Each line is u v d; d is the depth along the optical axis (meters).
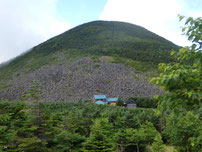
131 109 36.72
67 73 113.31
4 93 90.62
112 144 14.13
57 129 13.64
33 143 10.52
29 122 11.87
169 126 15.29
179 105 3.08
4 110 14.15
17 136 11.11
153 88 94.06
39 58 163.12
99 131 13.93
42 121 12.19
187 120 13.02
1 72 149.62
